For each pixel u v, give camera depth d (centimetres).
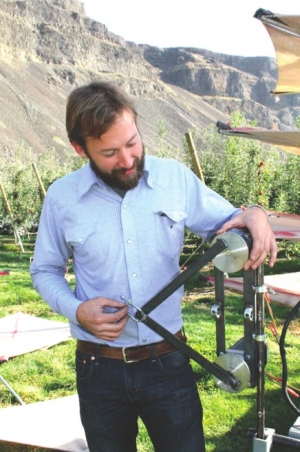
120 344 193
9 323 576
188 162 1590
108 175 180
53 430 322
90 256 195
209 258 170
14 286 1023
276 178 1335
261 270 172
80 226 195
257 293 173
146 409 199
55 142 15538
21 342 520
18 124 15738
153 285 196
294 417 378
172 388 195
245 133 260
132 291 193
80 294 204
